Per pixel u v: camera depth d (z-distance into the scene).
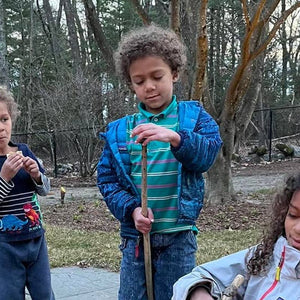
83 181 14.82
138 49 2.25
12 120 3.21
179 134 2.16
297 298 1.66
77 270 5.17
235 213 7.98
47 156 21.78
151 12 18.59
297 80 30.20
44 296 3.07
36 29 28.19
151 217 2.22
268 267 1.80
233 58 23.03
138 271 2.38
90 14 8.45
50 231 7.17
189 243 2.35
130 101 15.26
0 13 12.83
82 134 15.14
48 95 16.66
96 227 7.66
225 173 8.76
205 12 6.91
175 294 1.78
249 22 6.82
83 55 24.48
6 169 2.89
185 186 2.29
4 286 2.93
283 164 17.41
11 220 2.97
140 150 2.33
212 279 1.81
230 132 8.60
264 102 28.77
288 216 1.74
